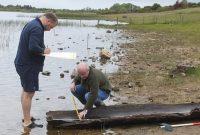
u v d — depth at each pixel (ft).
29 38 33.73
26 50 34.01
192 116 36.32
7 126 34.58
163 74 57.62
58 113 35.27
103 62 70.33
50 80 53.31
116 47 97.55
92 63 68.64
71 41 114.32
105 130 34.09
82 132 33.53
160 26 191.93
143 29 178.70
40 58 34.53
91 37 132.05
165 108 37.50
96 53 84.12
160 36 136.56
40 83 51.13
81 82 35.40
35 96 44.37
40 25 34.06
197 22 198.49
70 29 180.86
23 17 305.32
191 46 99.55
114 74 58.08
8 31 141.90
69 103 41.81
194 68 57.26
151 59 74.49
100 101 36.32
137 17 275.59
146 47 97.86
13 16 326.85
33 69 34.35
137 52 86.28
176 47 97.09
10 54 80.02
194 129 34.27
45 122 35.78
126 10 364.58
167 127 33.81
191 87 49.06
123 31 168.35
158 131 33.76
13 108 39.78
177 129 34.24
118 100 43.06
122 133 33.27
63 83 51.55
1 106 40.29
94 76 34.19
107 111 36.09
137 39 124.88
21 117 37.06
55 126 34.09
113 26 205.26
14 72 58.90
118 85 50.57
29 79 34.37
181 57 76.95
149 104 37.81
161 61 71.51
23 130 33.76
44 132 33.35
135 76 56.54
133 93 46.42
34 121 36.01
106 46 99.66
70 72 60.03
